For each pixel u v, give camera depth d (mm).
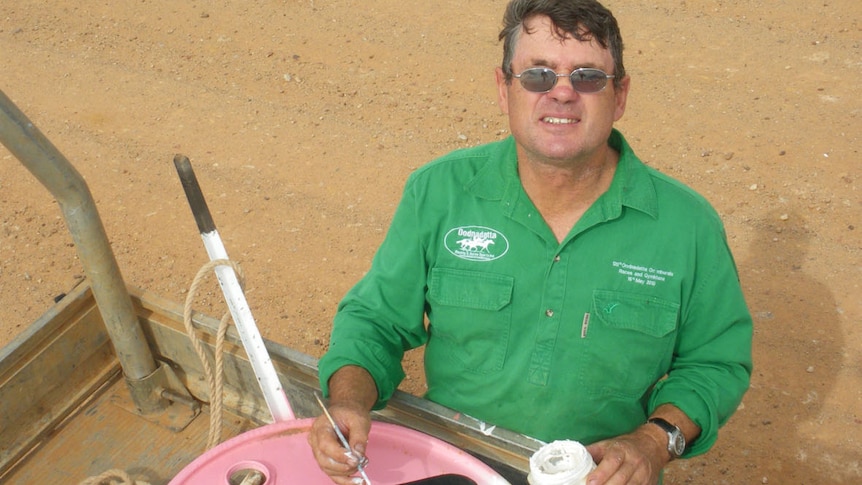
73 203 2400
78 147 6129
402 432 2186
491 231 2320
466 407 2475
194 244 5262
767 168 5453
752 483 3791
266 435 2199
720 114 5953
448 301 2350
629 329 2244
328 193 5586
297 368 2555
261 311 4777
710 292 2270
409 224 2400
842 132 5691
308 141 6055
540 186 2271
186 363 2889
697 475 3854
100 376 2922
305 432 2209
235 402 2865
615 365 2283
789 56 6469
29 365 2660
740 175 5422
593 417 2354
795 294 4637
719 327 2303
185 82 6766
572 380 2307
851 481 3760
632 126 5902
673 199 2273
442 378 2506
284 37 7227
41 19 7707
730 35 6762
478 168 2383
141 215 5500
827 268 4773
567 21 2107
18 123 2203
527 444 2236
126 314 2656
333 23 7371
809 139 5656
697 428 2238
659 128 5871
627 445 1985
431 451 2150
